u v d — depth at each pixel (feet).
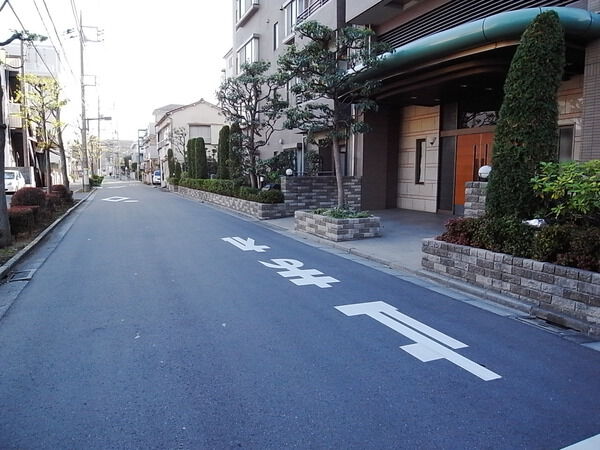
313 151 58.54
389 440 9.45
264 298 19.62
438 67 36.35
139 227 43.19
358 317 17.20
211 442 9.39
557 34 20.75
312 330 15.79
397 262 26.25
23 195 44.21
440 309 18.30
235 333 15.48
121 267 25.77
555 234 17.88
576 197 17.47
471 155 45.42
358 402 10.96
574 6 30.17
